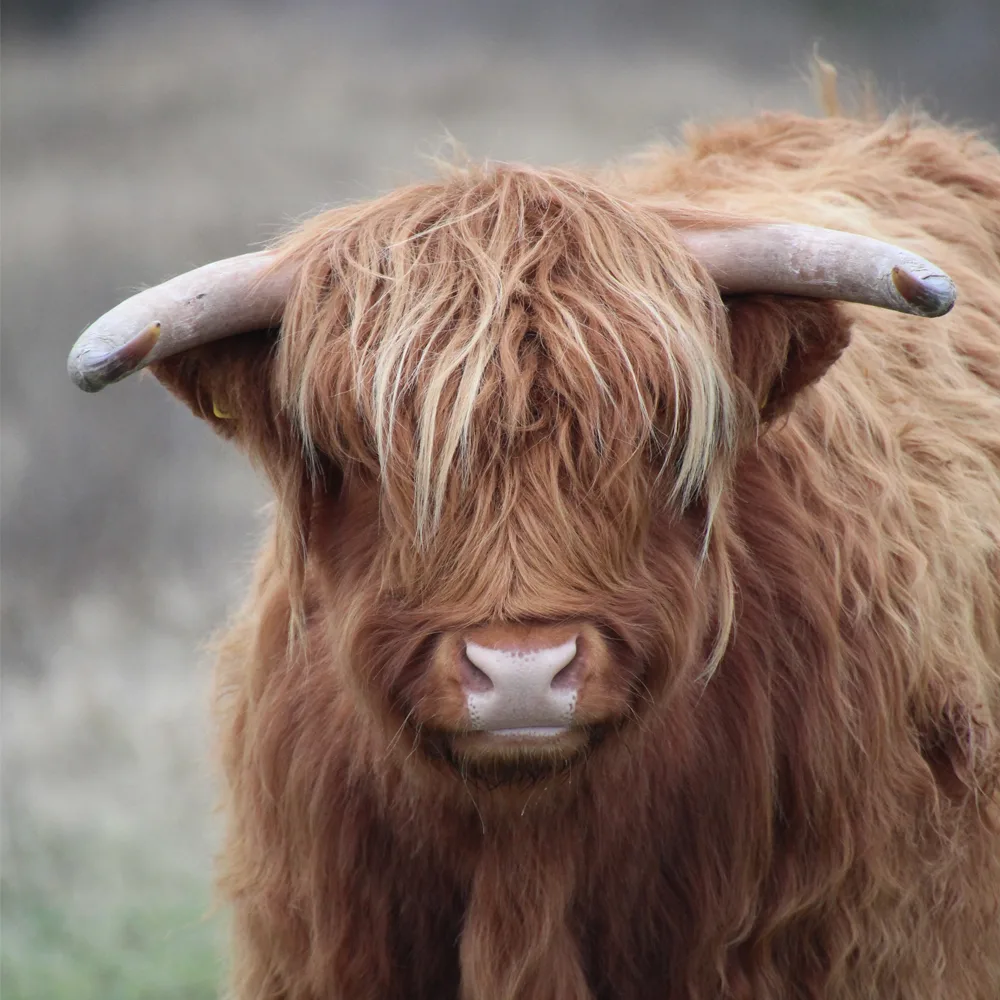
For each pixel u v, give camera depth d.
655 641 10.73
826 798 12.09
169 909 20.73
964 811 12.38
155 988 19.02
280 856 12.73
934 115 64.81
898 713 12.15
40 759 24.86
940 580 12.50
